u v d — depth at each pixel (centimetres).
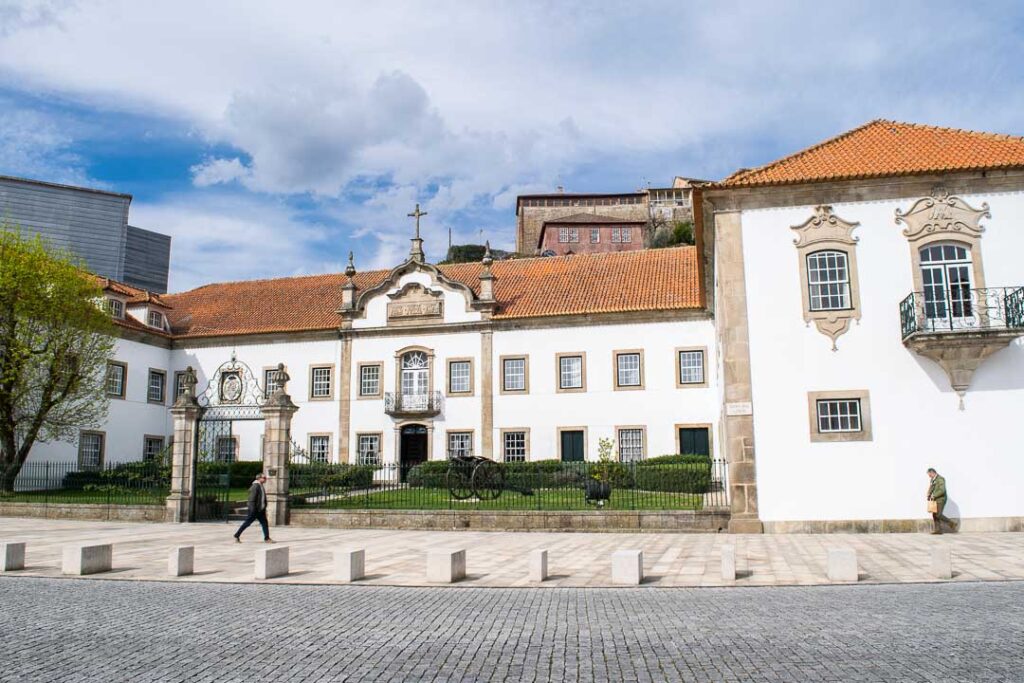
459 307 3959
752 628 923
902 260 2091
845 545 1744
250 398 4175
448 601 1136
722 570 1310
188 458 2436
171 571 1388
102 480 3253
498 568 1466
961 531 1967
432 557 1328
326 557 1614
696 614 1015
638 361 3684
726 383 2127
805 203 2161
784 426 2083
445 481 3041
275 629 943
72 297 3253
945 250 2081
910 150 2258
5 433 3033
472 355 3912
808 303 2120
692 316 3638
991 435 1986
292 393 4162
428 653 823
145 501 2519
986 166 2036
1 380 2959
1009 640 840
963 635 866
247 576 1380
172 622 986
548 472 3000
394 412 3928
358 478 3055
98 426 3803
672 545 1791
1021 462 1966
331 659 801
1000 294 2023
